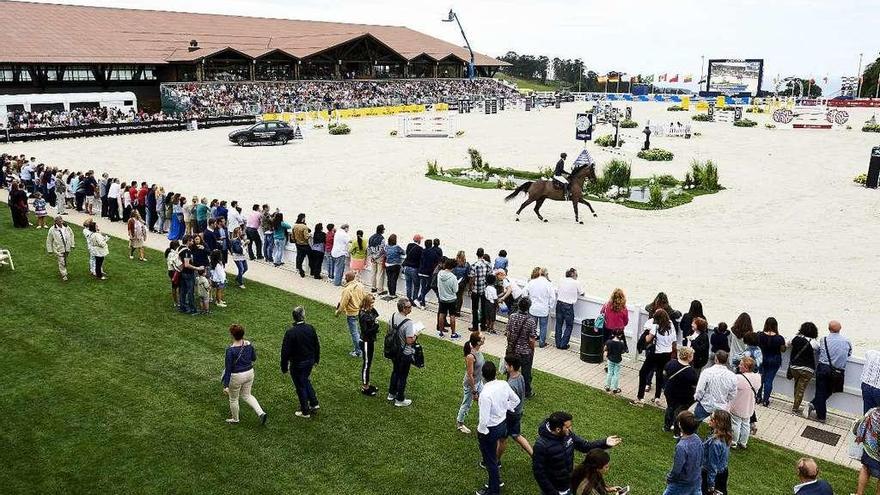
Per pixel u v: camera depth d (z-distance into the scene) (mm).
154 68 72250
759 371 11367
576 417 10688
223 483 8508
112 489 8320
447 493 8422
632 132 58719
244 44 84500
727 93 106625
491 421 8156
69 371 11719
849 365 11242
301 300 16297
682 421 7449
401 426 10102
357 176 35031
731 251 21359
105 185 25000
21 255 19406
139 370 11844
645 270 19156
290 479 8625
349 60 90438
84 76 67250
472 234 23234
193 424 9977
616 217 26469
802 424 10953
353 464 9016
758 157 43188
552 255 20641
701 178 31984
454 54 105250
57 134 49906
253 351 9938
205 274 15125
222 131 57875
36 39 65250
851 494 8844
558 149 46438
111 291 16375
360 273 17844
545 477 7367
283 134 49125
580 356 13398
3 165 31000
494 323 15086
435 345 13680
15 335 13320
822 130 62562
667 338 11047
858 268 19484
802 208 27828
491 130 60062
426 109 83250
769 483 9000
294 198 28938
